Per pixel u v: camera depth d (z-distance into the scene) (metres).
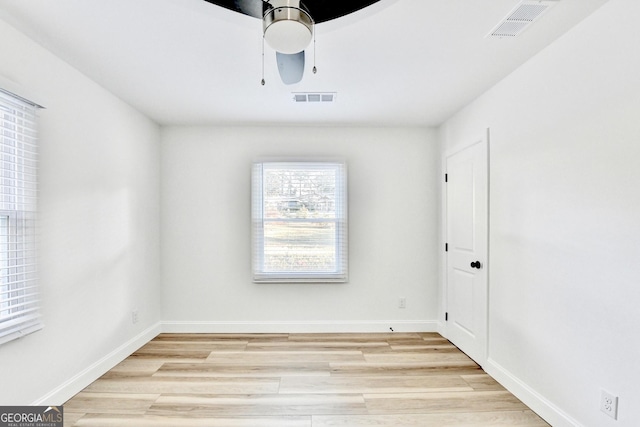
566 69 1.88
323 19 1.49
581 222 1.78
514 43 2.00
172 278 3.62
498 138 2.53
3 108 1.81
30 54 1.96
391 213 3.68
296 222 3.65
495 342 2.59
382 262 3.68
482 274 2.74
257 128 3.67
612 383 1.60
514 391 2.33
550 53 2.01
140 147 3.21
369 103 2.98
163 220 3.62
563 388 1.90
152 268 3.45
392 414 2.11
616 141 1.59
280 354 3.05
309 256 3.65
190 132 3.64
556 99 1.96
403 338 3.48
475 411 2.14
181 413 2.11
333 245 3.65
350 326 3.65
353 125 3.63
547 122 2.03
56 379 2.15
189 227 3.63
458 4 1.63
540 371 2.08
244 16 1.72
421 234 3.69
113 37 1.94
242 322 3.64
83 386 2.40
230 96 2.82
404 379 2.58
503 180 2.47
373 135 3.68
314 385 2.48
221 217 3.65
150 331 3.39
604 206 1.65
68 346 2.26
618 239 1.58
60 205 2.20
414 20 1.77
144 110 3.16
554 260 1.96
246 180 3.66
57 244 2.17
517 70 2.31
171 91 2.72
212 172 3.65
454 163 3.28
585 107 1.75
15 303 1.89
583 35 1.77
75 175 2.34
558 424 1.92
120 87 2.64
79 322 2.37
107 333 2.70
